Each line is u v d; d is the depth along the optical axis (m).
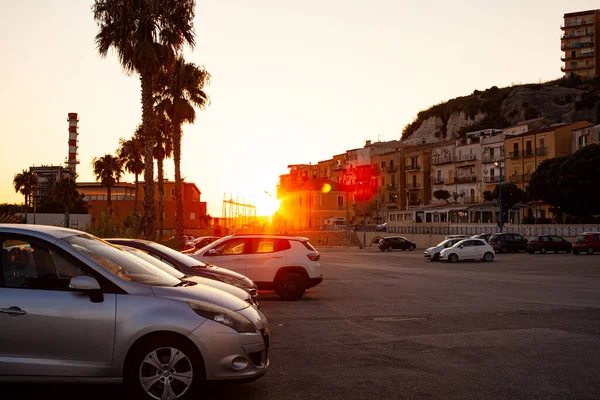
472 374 7.48
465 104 130.50
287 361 8.27
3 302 5.83
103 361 5.80
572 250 47.53
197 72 37.59
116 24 24.77
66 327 5.79
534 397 6.43
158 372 5.85
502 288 20.16
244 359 6.06
